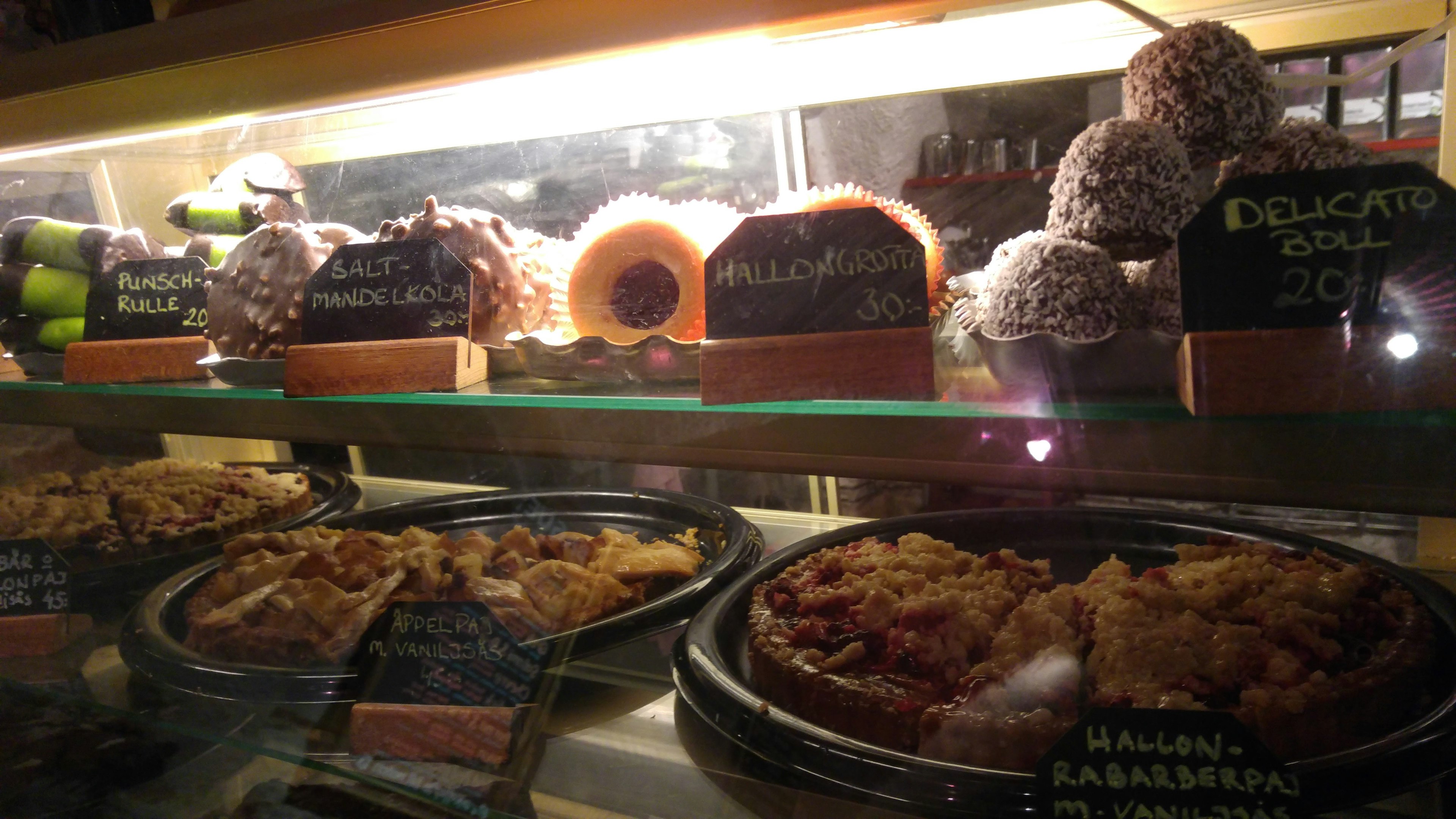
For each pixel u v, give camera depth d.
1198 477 0.58
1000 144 0.73
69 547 1.17
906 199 0.79
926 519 0.93
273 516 1.25
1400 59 0.63
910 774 0.62
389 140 1.07
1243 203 0.54
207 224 1.14
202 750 1.06
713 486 1.11
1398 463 0.53
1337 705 0.59
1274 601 0.69
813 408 0.69
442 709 0.84
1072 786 0.59
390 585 0.90
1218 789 0.57
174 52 0.83
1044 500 0.90
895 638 0.73
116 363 1.07
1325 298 0.53
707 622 0.83
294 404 0.94
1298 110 0.67
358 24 0.75
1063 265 0.61
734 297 0.70
